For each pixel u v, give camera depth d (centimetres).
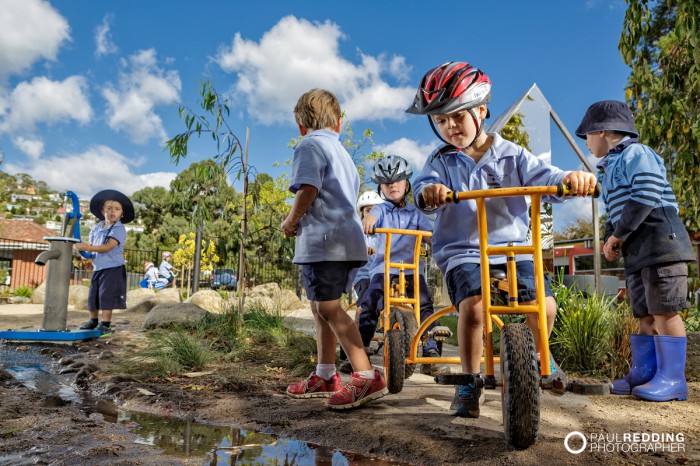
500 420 247
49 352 470
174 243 4300
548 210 554
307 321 853
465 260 249
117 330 653
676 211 321
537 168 251
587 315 416
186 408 271
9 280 2373
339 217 287
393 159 448
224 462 189
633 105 545
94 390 320
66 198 587
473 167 260
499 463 188
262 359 451
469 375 215
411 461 195
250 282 849
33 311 1117
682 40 475
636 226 313
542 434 225
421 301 427
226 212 591
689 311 504
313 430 230
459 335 248
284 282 1461
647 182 311
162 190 4769
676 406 293
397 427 231
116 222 604
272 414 259
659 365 316
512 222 256
